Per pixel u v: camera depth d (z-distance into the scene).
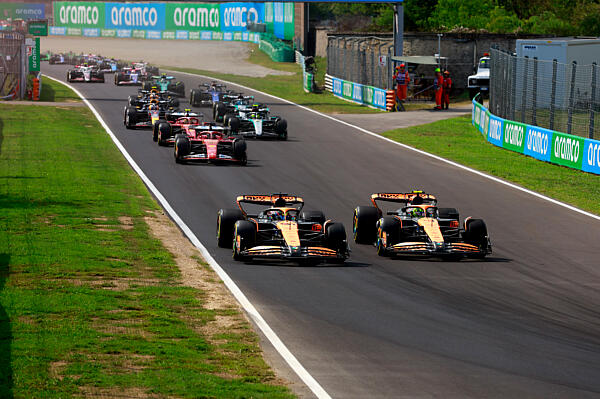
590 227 43.19
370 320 24.80
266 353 21.25
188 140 59.44
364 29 170.75
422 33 123.88
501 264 34.09
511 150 72.00
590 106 61.09
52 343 20.55
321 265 32.78
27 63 109.56
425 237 34.75
